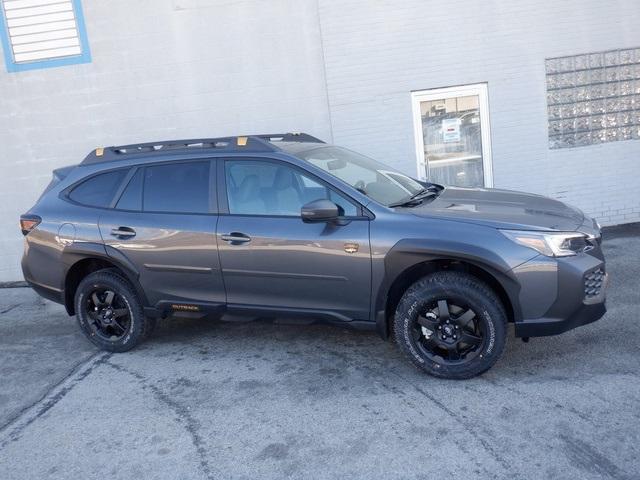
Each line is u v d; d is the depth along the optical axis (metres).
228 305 5.45
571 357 5.06
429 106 8.83
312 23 8.62
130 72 8.80
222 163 5.50
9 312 7.73
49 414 4.84
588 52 8.66
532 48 8.64
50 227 5.93
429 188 5.92
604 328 5.58
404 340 4.89
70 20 8.75
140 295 5.73
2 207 9.15
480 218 4.80
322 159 5.58
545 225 4.70
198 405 4.77
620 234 8.62
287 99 8.80
